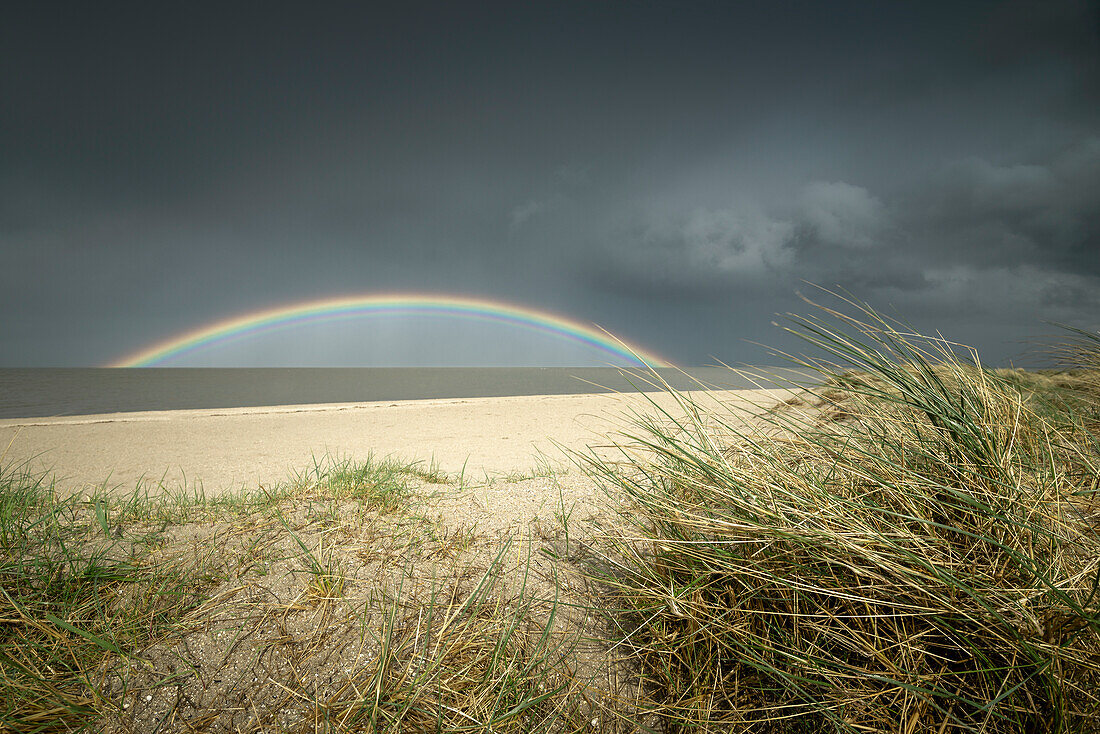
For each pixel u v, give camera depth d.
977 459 1.63
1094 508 1.60
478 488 3.44
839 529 1.50
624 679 1.69
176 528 2.56
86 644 1.67
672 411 6.93
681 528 1.82
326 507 2.88
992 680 1.31
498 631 1.83
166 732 1.46
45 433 10.34
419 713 1.51
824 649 1.46
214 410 14.28
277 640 1.77
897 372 1.86
